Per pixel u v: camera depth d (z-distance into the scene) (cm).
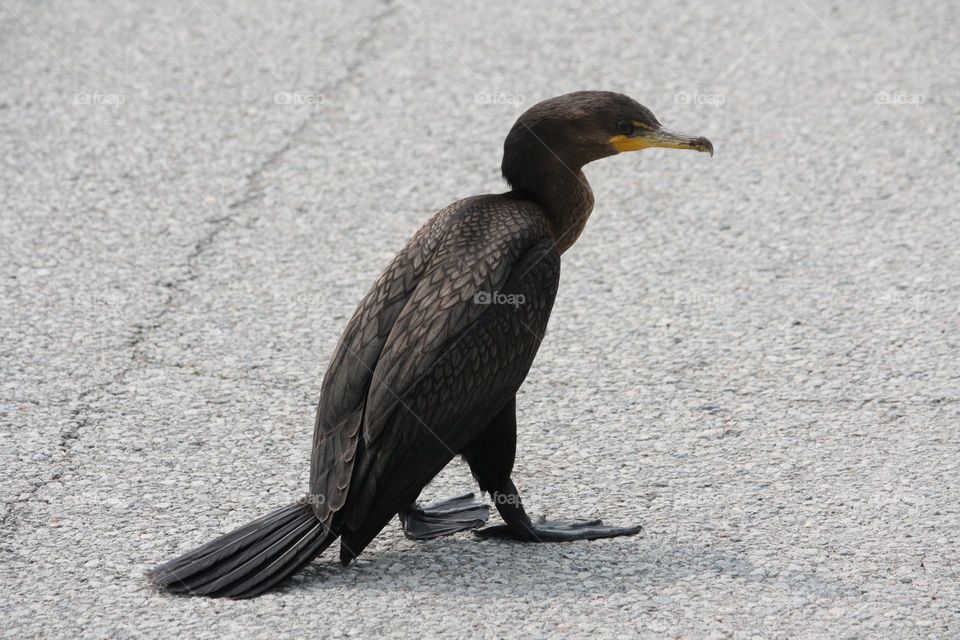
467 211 802
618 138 828
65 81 1548
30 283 1140
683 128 1451
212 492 852
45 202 1287
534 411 972
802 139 1430
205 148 1411
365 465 723
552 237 838
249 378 1009
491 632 689
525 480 879
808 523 813
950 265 1174
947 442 910
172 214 1277
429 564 769
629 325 1099
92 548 779
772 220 1275
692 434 934
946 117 1461
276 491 855
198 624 694
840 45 1650
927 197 1302
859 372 1013
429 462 739
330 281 1166
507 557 779
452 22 1730
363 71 1598
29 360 1017
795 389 993
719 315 1111
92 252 1201
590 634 689
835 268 1181
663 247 1233
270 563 729
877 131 1438
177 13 1756
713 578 749
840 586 738
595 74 1578
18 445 898
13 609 711
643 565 766
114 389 984
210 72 1587
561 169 833
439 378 732
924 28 1691
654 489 863
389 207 1301
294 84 1561
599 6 1780
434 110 1504
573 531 802
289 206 1301
